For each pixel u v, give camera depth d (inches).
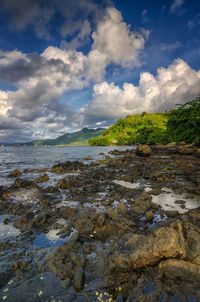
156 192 413.4
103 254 181.3
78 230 234.2
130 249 175.9
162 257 156.4
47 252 188.4
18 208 318.3
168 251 154.9
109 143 6643.7
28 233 231.8
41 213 279.7
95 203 348.5
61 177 639.8
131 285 139.1
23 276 152.5
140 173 663.8
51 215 286.5
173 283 135.6
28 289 138.8
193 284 132.4
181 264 146.3
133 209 305.3
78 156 1705.2
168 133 2503.7
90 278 149.9
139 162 1031.0
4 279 148.6
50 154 2031.3
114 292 134.2
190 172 671.1
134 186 484.7
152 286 134.6
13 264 167.3
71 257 170.4
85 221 241.9
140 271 153.6
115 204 343.6
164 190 439.8
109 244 201.9
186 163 899.4
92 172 709.3
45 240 215.5
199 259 151.7
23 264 165.6
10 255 182.7
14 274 154.8
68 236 223.6
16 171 671.8
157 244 161.2
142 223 258.7
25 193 420.8
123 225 238.2
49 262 168.6
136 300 123.6
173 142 2311.8
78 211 303.3
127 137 6309.1
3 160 1326.3
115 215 261.1
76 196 394.9
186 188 452.1
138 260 155.5
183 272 142.1
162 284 135.5
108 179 573.3
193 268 142.8
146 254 156.9
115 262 160.9
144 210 301.0
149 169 765.9
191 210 306.5
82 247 193.6
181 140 2138.3
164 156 1422.2
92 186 476.7
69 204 343.6
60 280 148.6
